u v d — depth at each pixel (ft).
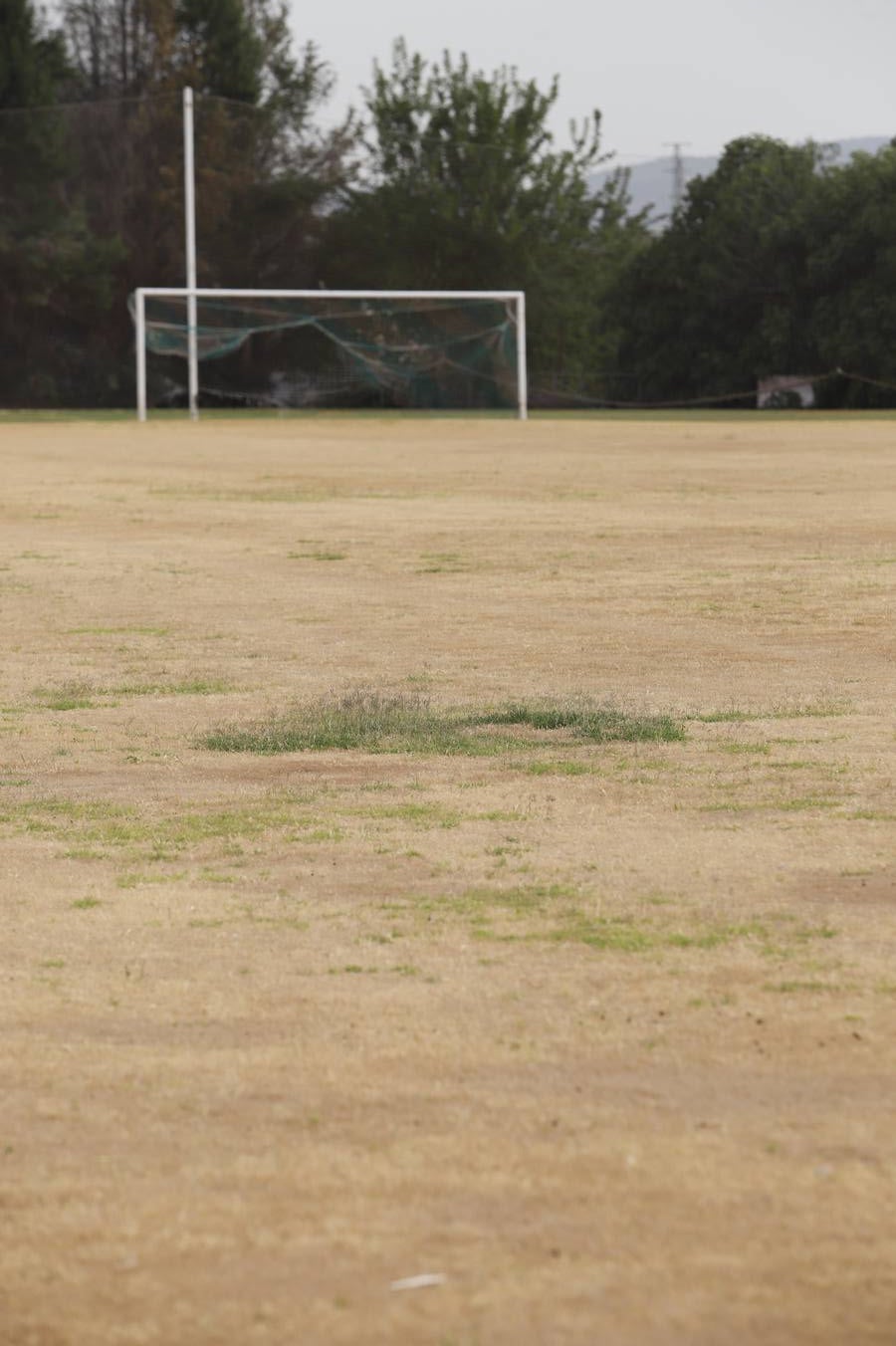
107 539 108.68
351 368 412.16
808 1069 24.25
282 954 29.99
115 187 414.82
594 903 32.65
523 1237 19.17
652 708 52.49
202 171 411.34
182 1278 18.40
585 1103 23.11
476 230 431.02
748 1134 22.03
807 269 399.65
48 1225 19.79
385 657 63.05
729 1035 25.61
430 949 30.09
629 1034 25.72
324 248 436.35
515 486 150.51
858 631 67.15
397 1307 17.61
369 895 33.55
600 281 453.58
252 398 420.36
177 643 67.10
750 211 412.57
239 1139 22.15
